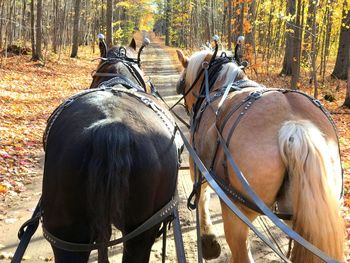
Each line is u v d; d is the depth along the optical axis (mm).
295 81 15023
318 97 18484
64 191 2850
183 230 6039
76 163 2811
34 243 5613
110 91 3699
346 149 9922
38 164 8836
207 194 5375
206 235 5238
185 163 8953
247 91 4176
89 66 31266
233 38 25672
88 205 2812
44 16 42469
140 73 5043
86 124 2996
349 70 15570
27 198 7059
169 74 28266
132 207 3031
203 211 5348
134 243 3240
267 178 3340
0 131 10875
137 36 83375
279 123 3459
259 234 3039
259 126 3514
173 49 59875
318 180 3037
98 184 2699
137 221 3133
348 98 15656
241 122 3645
